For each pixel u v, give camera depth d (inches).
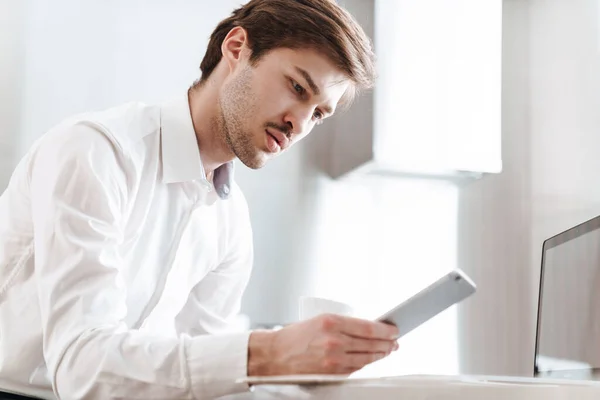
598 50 85.5
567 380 32.6
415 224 88.5
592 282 51.6
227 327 61.8
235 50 49.8
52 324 39.6
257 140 48.7
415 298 34.0
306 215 85.9
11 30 79.0
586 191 85.2
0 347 47.8
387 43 81.4
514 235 90.0
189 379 36.3
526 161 91.1
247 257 62.5
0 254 47.9
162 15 84.7
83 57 81.4
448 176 85.4
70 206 41.8
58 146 43.6
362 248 86.8
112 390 37.0
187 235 54.7
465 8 82.9
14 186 48.9
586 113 86.0
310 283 84.9
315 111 49.1
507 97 92.0
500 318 88.4
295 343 35.1
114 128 46.9
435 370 86.1
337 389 31.9
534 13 93.0
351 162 83.4
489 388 30.3
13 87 78.4
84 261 40.4
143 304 51.8
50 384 48.7
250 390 36.1
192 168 51.3
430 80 81.4
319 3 47.7
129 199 47.1
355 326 34.6
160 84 83.8
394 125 80.0
